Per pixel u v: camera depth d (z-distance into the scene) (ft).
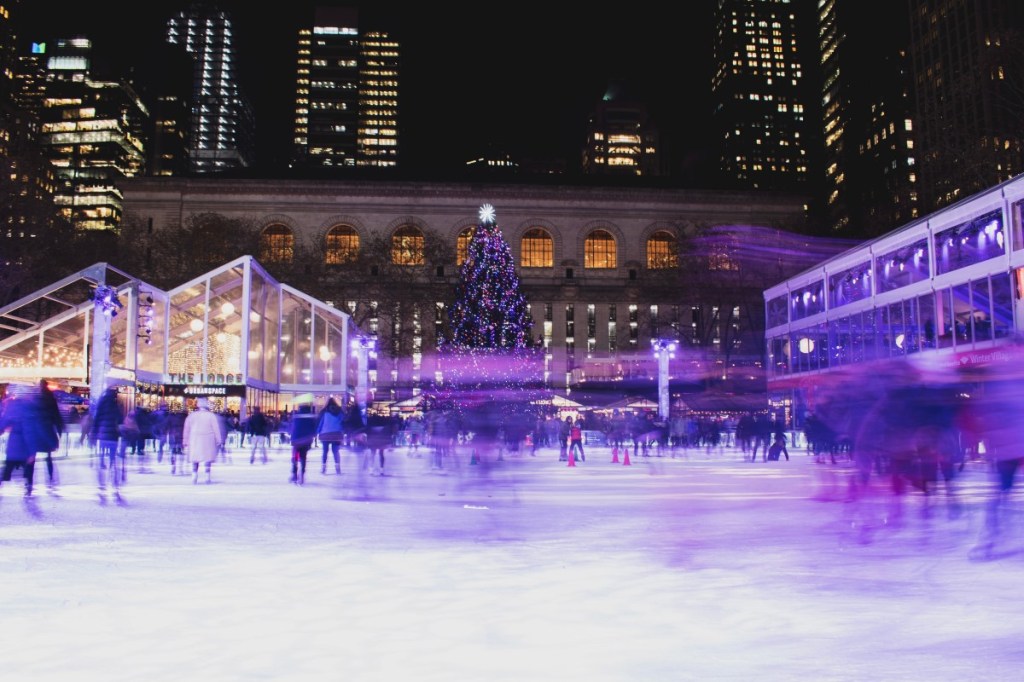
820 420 93.97
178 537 35.06
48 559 29.09
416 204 342.85
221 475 77.46
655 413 180.04
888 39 509.35
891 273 130.41
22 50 613.11
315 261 264.72
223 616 21.04
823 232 267.59
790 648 18.24
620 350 348.59
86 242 238.27
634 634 19.44
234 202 335.26
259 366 153.99
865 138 533.14
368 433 74.79
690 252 255.50
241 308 151.43
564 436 116.06
